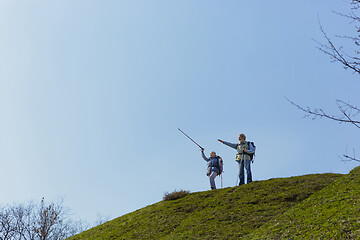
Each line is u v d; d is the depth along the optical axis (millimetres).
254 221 13133
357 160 4664
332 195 12945
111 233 15430
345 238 9109
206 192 18188
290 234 10695
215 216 14359
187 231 13438
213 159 19469
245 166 18078
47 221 25422
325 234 9727
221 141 18625
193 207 16188
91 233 16516
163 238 13320
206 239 12289
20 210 25734
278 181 17172
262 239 10984
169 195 18734
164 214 16109
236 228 12820
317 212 11648
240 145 18266
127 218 17281
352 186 13094
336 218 10406
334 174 17062
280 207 13945
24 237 24969
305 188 15297
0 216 25078
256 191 16234
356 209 10500
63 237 27203
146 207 18734
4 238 24438
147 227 14969
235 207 14906
